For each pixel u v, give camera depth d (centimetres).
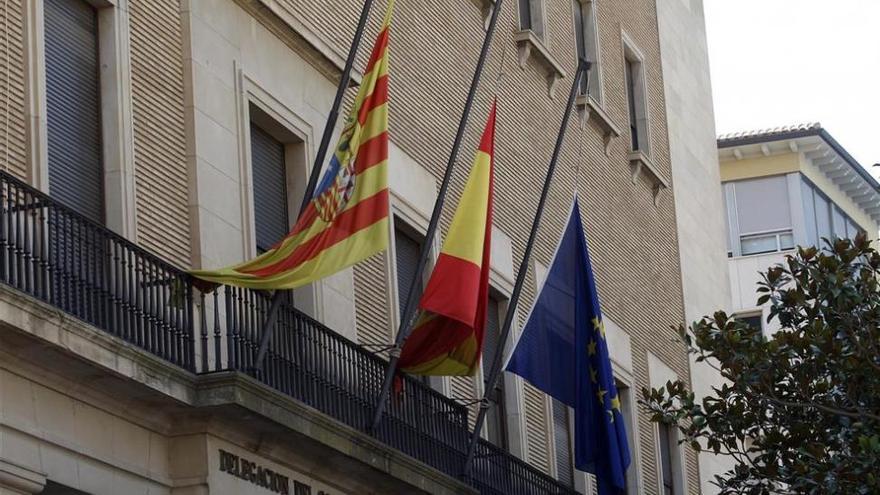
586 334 2802
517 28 3234
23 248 1839
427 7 2900
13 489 1814
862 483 2462
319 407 2288
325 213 2212
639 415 3581
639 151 3747
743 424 2638
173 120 2238
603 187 3562
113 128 2134
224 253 2275
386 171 2278
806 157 6053
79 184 2092
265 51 2433
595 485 3312
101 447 1944
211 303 2198
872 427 2547
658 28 4047
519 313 3105
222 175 2297
